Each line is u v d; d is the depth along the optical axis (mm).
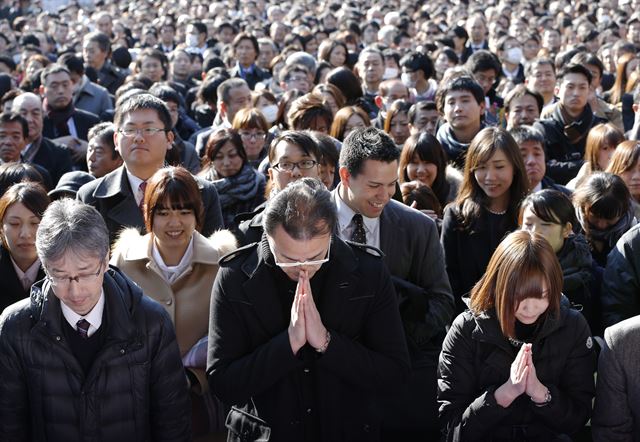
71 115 7992
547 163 6844
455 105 6219
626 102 8312
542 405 3111
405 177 5363
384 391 3285
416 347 3896
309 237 2850
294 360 2994
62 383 2926
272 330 3123
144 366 3008
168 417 3107
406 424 3938
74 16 24688
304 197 2889
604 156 5711
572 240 4207
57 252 2736
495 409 3078
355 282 3111
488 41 15734
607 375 3191
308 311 2949
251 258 3139
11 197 3945
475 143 4570
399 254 3926
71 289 2779
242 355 3154
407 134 6836
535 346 3178
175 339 3117
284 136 4328
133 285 3043
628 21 16453
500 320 3100
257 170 6109
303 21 18234
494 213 4598
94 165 5680
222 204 5500
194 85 11742
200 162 6562
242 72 11773
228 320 3139
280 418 3182
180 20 19125
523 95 7191
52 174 6652
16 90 7918
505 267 3070
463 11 20484
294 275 3010
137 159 4457
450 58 11180
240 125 6441
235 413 3340
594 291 4281
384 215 3920
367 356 3104
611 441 3217
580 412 3197
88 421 2939
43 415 2963
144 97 4520
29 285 4004
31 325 2910
